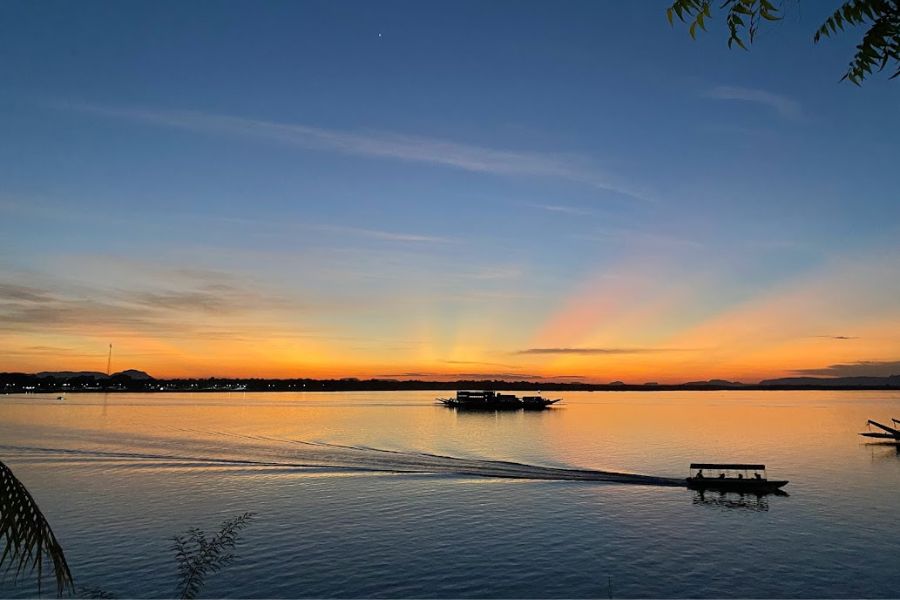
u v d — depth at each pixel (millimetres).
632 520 55125
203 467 80938
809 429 158250
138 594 36594
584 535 50219
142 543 46562
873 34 3961
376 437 123750
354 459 89312
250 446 103250
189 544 46219
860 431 151000
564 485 70750
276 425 153250
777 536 50188
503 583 39719
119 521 52906
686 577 40906
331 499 62406
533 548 46719
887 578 40594
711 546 47531
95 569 40781
